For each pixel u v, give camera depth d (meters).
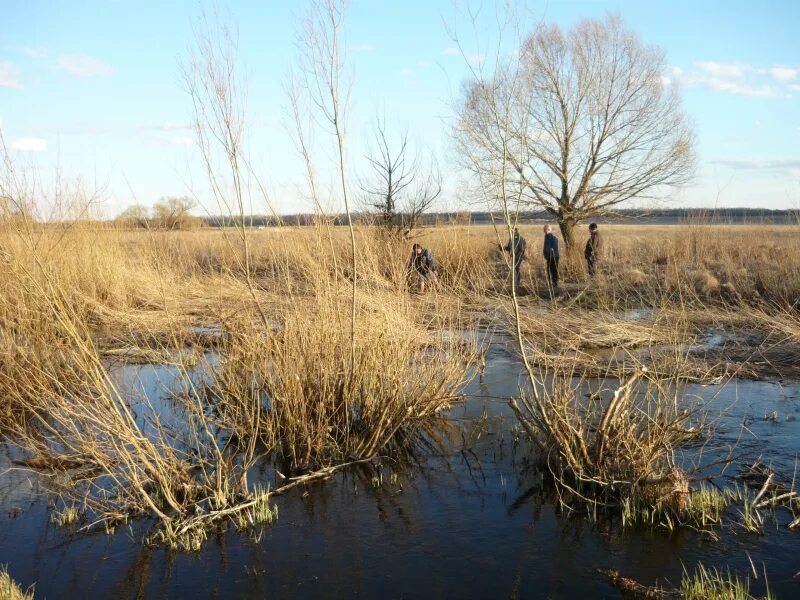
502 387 9.41
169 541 5.32
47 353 7.86
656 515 5.52
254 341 7.56
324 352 7.18
